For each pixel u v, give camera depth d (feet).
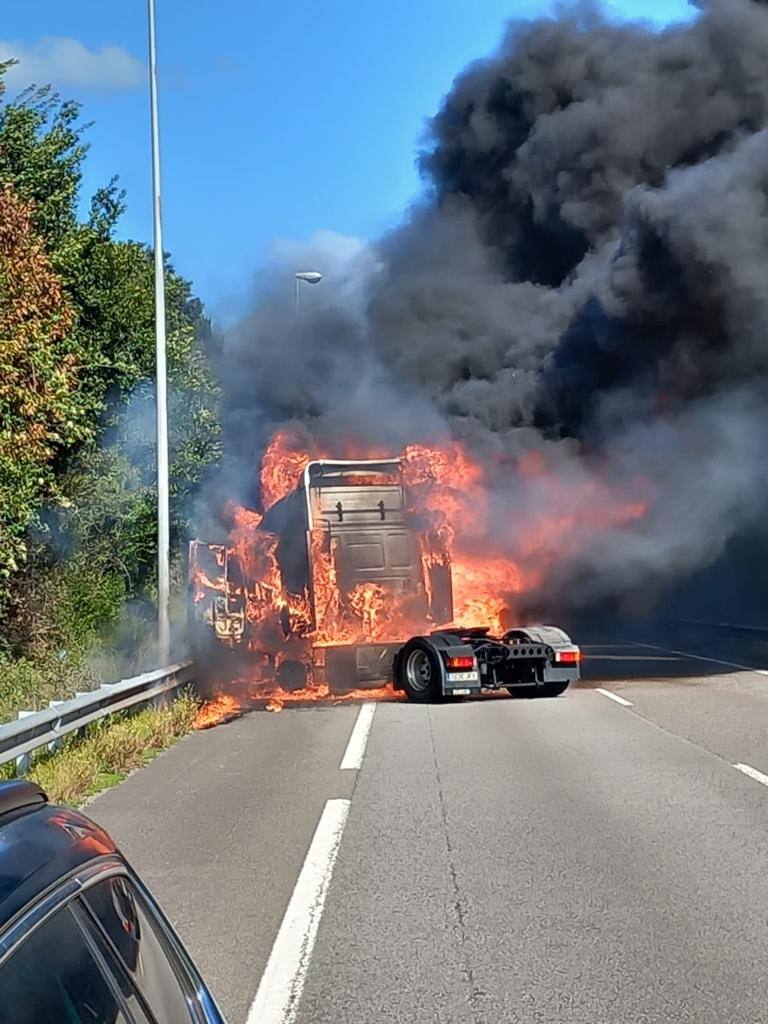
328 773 42.16
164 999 10.11
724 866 27.96
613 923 23.62
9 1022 7.63
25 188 72.69
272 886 26.99
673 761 43.21
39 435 50.44
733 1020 18.51
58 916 8.80
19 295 51.37
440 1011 19.17
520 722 55.57
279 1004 19.63
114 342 82.28
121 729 47.55
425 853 29.81
